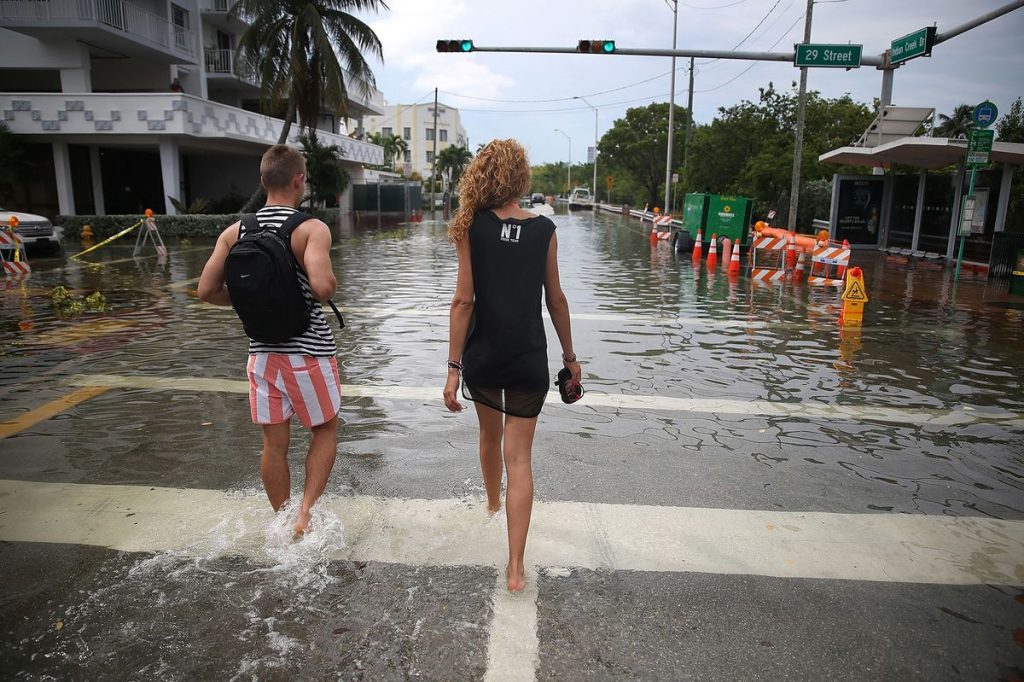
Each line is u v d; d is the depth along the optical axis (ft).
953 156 53.57
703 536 11.07
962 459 14.51
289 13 84.64
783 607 9.24
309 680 7.79
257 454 14.11
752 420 16.83
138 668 7.93
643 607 9.20
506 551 10.48
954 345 25.09
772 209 88.38
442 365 21.61
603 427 16.20
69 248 64.90
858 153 58.13
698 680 7.89
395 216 145.18
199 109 80.48
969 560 10.46
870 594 9.55
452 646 8.38
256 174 108.78
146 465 13.52
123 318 28.81
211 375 19.95
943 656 8.31
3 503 11.85
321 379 10.53
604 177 244.63
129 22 82.33
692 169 105.91
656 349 24.12
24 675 7.79
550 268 9.99
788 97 98.68
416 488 12.62
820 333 27.09
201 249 64.49
